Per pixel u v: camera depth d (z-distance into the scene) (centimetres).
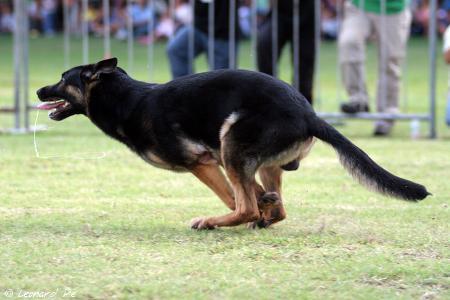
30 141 1206
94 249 630
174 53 1349
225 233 692
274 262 602
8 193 862
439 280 564
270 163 672
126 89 717
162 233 688
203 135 687
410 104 1739
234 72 683
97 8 3000
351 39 1304
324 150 1167
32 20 3253
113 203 821
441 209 796
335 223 737
